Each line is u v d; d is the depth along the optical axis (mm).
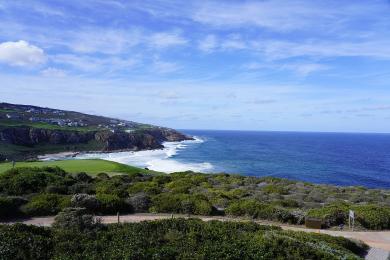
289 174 80625
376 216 22578
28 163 48531
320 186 42438
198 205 23953
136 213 23656
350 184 69500
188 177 43344
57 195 24125
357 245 17109
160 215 23156
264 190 36188
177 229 14945
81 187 29219
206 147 155375
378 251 17078
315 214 23016
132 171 48406
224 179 43656
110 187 30469
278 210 23062
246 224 16797
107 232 14359
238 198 29766
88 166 48750
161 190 31578
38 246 12484
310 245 14500
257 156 119125
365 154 140375
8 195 26344
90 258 11664
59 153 113375
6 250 11914
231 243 13625
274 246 13625
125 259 11602
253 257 12578
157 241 13406
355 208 24219
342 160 114312
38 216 21766
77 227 14953
